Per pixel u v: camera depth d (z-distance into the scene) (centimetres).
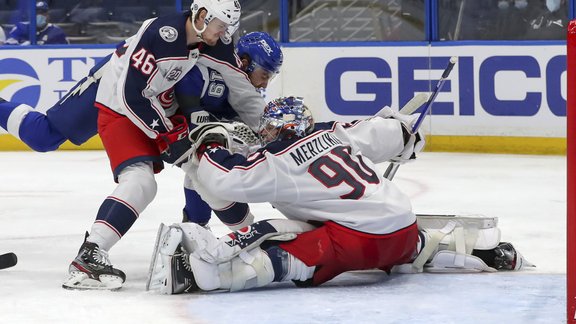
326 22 3142
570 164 953
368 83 3070
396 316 1044
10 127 1405
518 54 2903
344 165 1177
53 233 1692
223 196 1171
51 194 2216
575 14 2902
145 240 1595
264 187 1156
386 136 1259
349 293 1156
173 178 2459
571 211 957
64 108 1361
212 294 1159
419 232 1247
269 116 1181
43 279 1277
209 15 1214
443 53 2984
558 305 1085
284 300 1123
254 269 1146
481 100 2947
